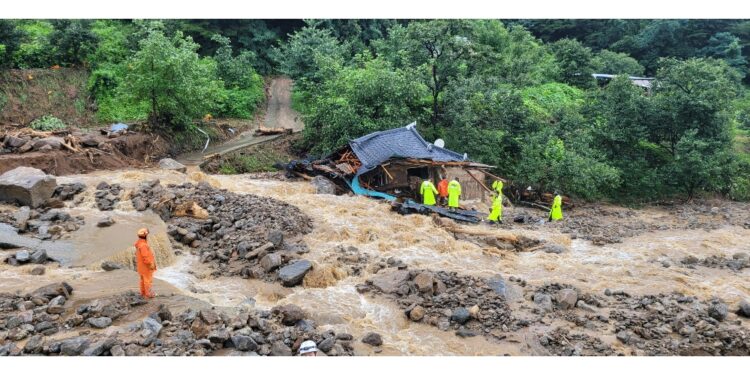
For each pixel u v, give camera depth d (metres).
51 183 20.14
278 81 54.78
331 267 16.88
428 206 25.03
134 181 23.33
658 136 39.16
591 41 73.81
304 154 36.31
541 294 15.77
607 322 14.44
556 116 39.97
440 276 16.47
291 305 13.38
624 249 22.53
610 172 33.28
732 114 38.62
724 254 22.42
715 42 69.00
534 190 35.06
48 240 16.89
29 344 10.38
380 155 28.84
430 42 38.50
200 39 51.25
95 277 14.34
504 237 21.86
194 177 25.53
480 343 13.02
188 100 31.52
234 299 14.79
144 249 12.90
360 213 22.92
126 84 30.62
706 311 15.34
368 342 12.47
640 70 64.19
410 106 38.72
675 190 39.41
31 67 36.69
